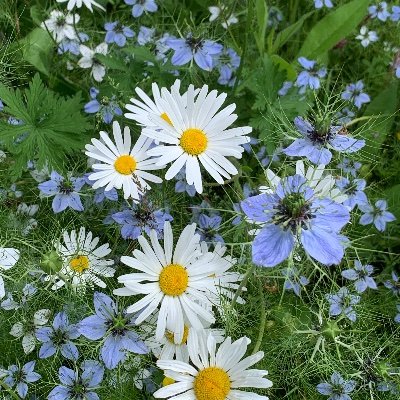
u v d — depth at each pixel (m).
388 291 0.25
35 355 0.23
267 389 0.21
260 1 0.30
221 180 0.21
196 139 0.21
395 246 0.27
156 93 0.23
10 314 0.22
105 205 0.25
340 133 0.21
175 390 0.18
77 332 0.21
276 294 0.23
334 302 0.22
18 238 0.22
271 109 0.25
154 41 0.30
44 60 0.30
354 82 0.33
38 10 0.31
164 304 0.19
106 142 0.22
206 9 0.34
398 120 0.31
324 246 0.17
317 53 0.32
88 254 0.22
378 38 0.33
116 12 0.33
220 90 0.29
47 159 0.23
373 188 0.29
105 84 0.27
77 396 0.20
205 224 0.24
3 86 0.24
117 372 0.20
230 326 0.20
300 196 0.17
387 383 0.21
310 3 0.35
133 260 0.19
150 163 0.23
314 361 0.21
